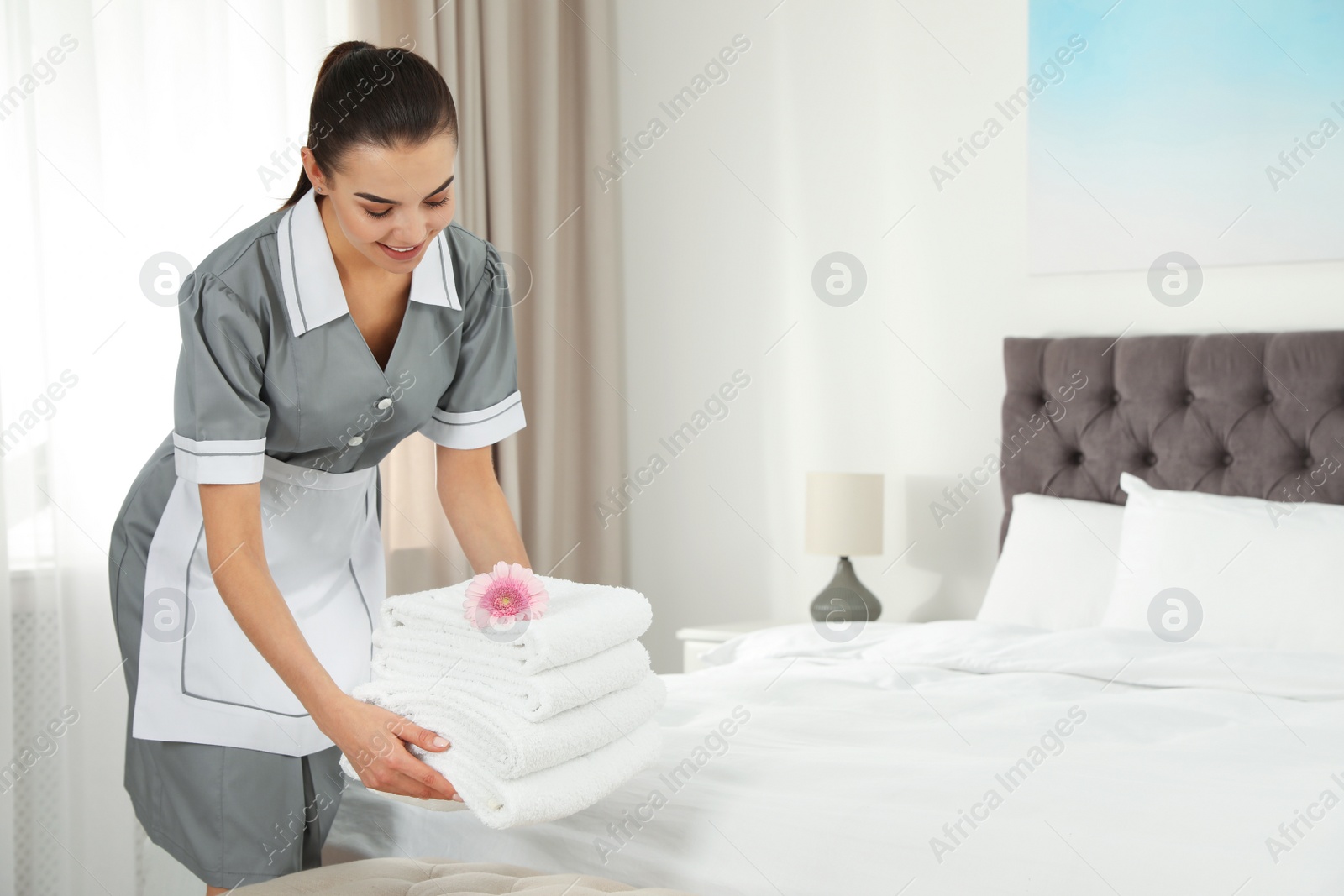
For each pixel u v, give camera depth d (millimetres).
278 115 2611
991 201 2875
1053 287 2795
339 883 1146
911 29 2979
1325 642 1973
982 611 2582
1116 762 1371
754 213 3254
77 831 2215
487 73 3104
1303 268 2492
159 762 1332
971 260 2908
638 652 1173
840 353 3115
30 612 2178
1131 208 2682
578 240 3426
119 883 2250
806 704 1848
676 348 3414
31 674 2182
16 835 2148
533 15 3270
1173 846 1056
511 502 3143
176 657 1335
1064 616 2428
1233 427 2496
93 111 2264
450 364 1400
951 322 2941
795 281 3186
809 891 1093
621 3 3486
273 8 2605
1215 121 2572
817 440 3158
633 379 3504
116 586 1397
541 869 1265
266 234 1268
